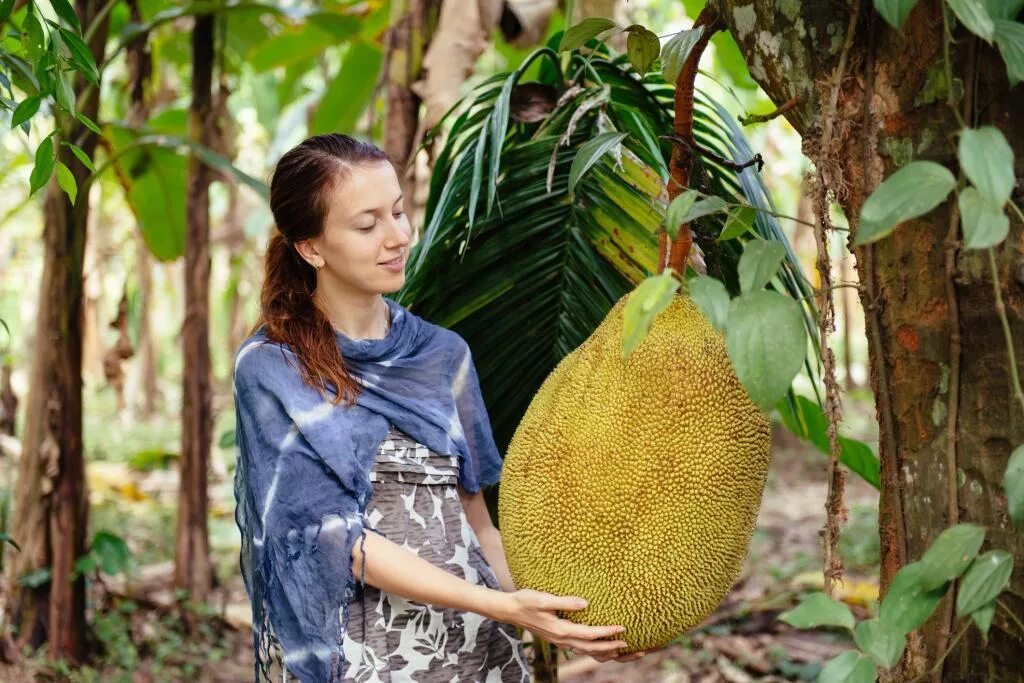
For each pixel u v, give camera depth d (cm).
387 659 169
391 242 174
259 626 179
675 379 142
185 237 469
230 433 395
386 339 182
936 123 125
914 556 134
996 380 125
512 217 208
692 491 141
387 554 163
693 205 136
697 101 228
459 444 182
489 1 286
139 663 402
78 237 383
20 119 177
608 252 204
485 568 183
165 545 592
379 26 477
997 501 125
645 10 711
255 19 490
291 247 183
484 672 178
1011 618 125
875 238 107
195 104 447
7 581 392
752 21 142
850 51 132
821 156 135
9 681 355
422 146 236
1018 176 121
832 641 408
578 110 191
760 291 115
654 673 383
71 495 388
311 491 168
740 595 479
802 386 736
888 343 135
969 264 124
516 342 217
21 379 1277
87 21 377
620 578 143
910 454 134
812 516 698
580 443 146
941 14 122
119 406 937
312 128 524
